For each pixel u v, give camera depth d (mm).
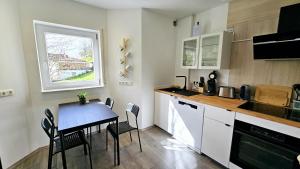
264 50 1686
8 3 1741
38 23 2096
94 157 2072
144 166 1905
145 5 2443
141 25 2582
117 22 2674
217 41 2205
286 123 1272
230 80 2309
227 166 1783
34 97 2104
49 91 2199
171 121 2617
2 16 1682
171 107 2590
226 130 1750
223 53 2125
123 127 2158
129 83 2803
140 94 2777
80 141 1757
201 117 2051
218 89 2445
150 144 2422
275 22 1770
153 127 3070
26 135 2018
